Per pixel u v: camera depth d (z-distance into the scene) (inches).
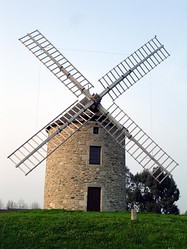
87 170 942.4
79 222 674.8
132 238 598.9
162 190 1833.2
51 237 595.2
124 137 968.9
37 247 561.3
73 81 941.8
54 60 960.9
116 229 637.9
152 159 898.1
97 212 830.5
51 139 956.0
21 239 588.4
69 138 965.2
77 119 923.4
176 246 572.4
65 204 928.3
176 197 1819.6
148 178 1854.1
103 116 944.9
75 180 936.3
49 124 916.0
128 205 1875.0
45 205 986.1
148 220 709.9
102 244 575.2
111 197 945.5
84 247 564.1
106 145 970.1
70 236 602.2
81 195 924.6
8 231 621.6
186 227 671.1
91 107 935.0
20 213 786.8
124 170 1005.8
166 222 698.8
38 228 637.9
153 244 579.5
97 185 937.5
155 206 1774.1
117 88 963.3
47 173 1006.4
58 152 975.0
